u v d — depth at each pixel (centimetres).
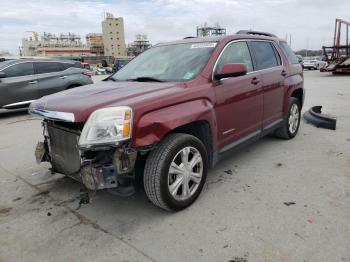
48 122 335
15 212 337
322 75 2230
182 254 258
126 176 295
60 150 323
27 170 457
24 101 908
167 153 298
